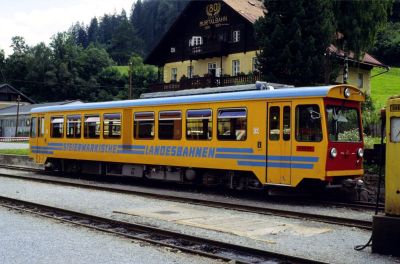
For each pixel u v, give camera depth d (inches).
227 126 649.6
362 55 1132.5
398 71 3462.1
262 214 507.5
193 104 694.5
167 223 463.8
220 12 1678.2
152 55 1910.7
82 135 877.8
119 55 5423.2
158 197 636.7
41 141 975.6
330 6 1086.4
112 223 455.8
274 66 1099.3
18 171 1075.9
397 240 339.0
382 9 1089.4
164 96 803.4
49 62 4315.9
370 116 1011.3
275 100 601.3
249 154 622.5
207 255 336.2
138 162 773.3
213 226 439.5
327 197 647.8
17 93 3789.4
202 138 679.7
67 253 343.0
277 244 376.5
